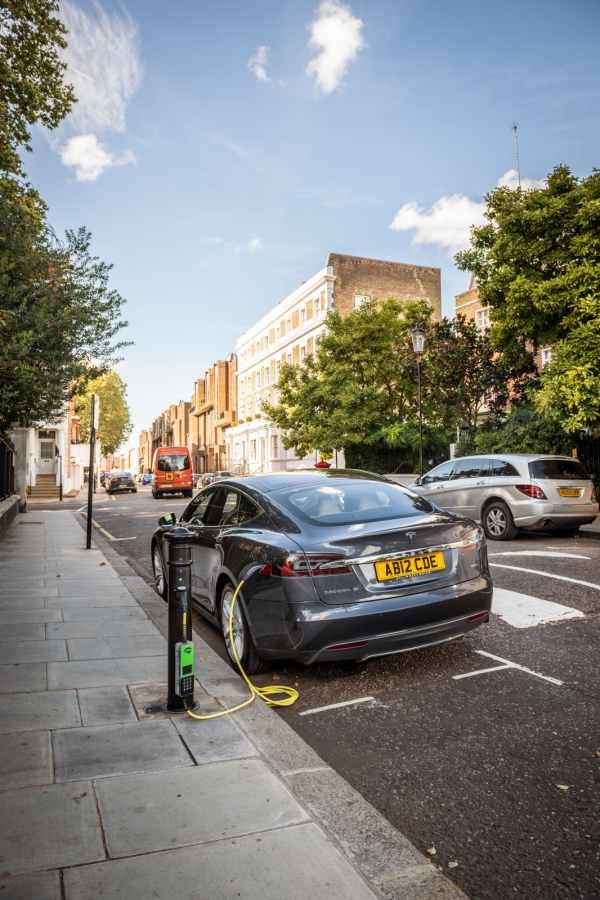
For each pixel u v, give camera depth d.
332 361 26.17
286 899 2.04
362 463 25.98
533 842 2.49
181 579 3.67
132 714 3.60
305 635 3.98
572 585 6.90
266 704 3.91
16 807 2.59
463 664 4.61
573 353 13.39
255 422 46.94
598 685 4.11
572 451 15.99
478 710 3.81
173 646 3.67
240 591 4.53
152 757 3.06
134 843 2.33
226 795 2.69
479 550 4.65
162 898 2.04
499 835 2.55
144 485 67.81
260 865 2.21
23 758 3.04
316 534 4.24
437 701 3.97
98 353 13.63
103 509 23.97
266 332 47.16
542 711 3.75
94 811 2.56
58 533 14.54
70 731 3.36
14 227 12.36
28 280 12.81
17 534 14.21
